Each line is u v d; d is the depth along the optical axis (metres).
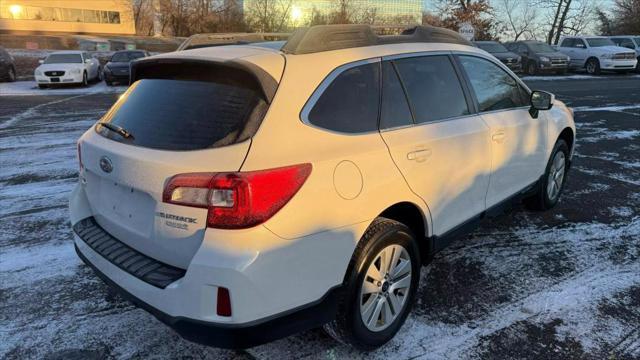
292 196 2.33
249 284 2.21
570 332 3.10
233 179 2.21
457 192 3.34
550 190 5.04
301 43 2.70
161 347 2.98
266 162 2.29
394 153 2.82
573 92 16.56
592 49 24.72
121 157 2.58
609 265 3.98
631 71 26.17
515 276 3.80
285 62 2.58
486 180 3.66
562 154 5.09
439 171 3.13
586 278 3.77
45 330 3.16
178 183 2.31
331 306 2.56
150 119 2.68
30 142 8.72
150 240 2.54
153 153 2.47
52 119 11.34
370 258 2.69
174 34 39.81
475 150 3.47
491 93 3.89
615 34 44.25
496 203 3.90
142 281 2.44
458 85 3.54
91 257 2.81
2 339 3.06
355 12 37.91
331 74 2.70
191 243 2.33
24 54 30.94
